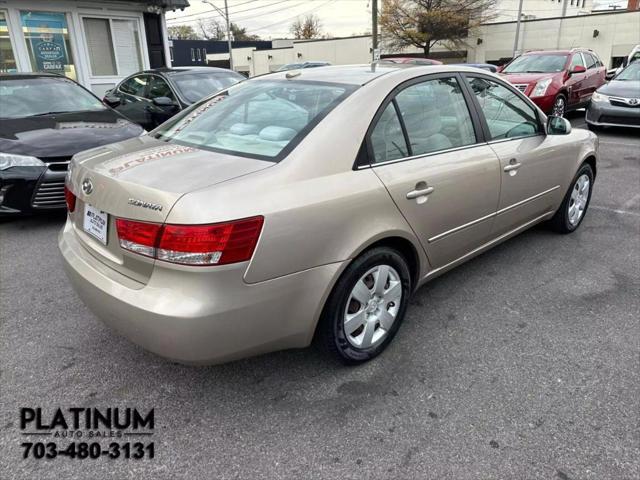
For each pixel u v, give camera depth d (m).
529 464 2.04
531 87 9.96
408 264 2.87
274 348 2.29
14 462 2.08
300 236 2.14
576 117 12.53
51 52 10.52
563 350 2.81
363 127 2.49
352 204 2.33
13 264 3.95
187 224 1.93
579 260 4.01
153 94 7.71
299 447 2.14
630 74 10.01
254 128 2.56
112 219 2.22
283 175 2.18
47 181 4.54
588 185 4.60
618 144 8.72
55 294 3.46
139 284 2.12
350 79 2.77
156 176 2.17
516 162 3.41
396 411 2.34
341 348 2.52
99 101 6.25
